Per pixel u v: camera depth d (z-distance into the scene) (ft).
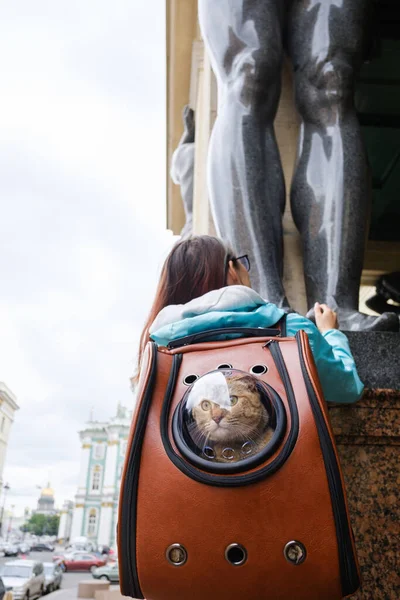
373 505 5.25
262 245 7.66
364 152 8.57
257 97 8.57
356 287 7.88
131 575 3.40
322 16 9.23
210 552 3.29
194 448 3.44
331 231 8.07
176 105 23.27
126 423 241.35
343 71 8.84
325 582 3.22
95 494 240.12
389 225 17.03
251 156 8.15
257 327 4.53
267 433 3.44
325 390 4.97
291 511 3.30
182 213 28.02
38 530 373.40
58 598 66.23
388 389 5.60
